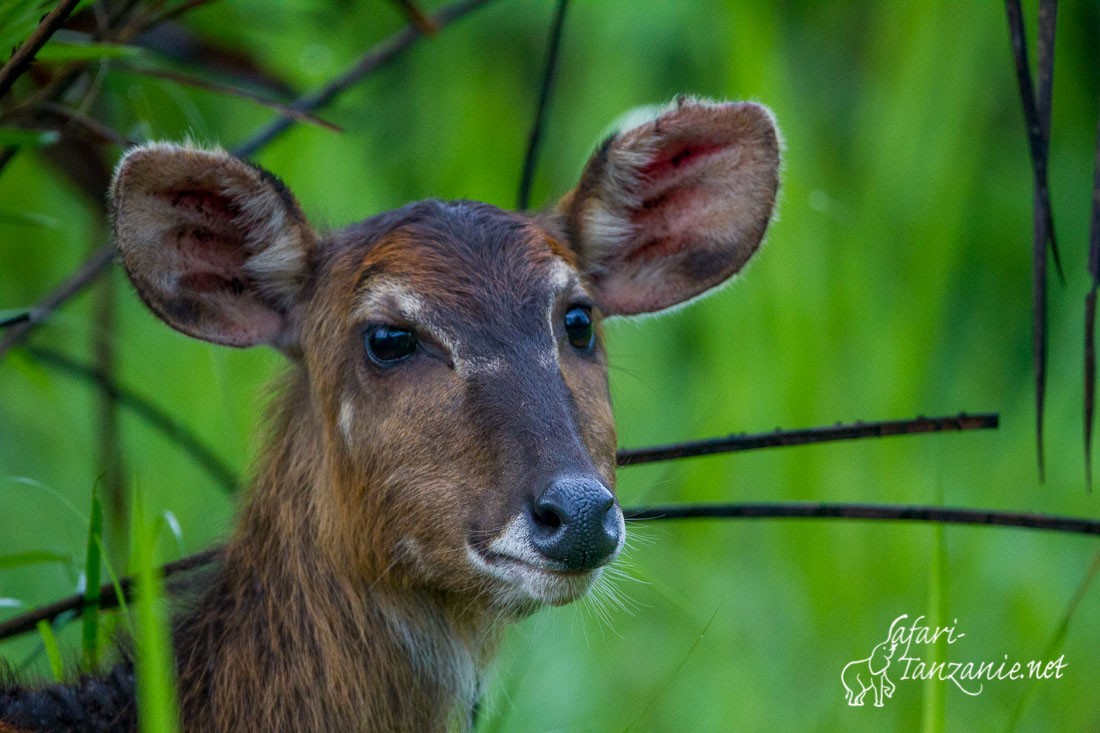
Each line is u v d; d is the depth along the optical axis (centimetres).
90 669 785
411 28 1032
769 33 1386
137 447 1241
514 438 723
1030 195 1518
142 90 993
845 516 827
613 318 905
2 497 1334
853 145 1512
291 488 809
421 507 743
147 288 799
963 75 1426
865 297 1358
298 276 822
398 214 805
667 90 1518
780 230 1358
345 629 792
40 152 1043
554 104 1525
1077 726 1116
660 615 1201
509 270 772
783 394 1297
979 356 1466
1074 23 1520
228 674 784
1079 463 1327
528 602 744
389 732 802
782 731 1101
